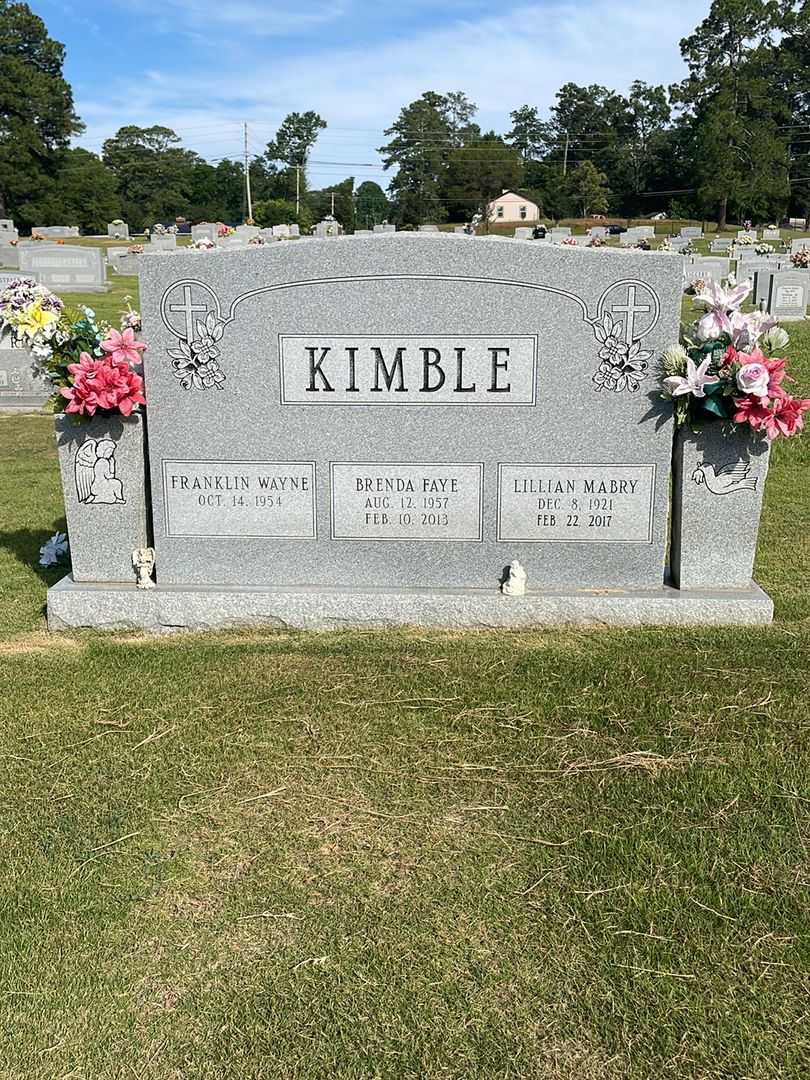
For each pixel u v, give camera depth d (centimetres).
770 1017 120
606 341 231
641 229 2559
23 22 3634
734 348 231
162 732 191
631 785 169
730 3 3553
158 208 4331
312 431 240
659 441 237
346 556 247
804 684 205
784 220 3688
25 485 398
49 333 244
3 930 136
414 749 183
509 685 207
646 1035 118
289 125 4956
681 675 210
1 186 3419
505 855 152
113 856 153
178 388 239
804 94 3775
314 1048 117
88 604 243
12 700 205
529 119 5066
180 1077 114
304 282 232
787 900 140
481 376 234
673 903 140
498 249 227
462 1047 117
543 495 241
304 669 218
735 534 240
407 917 138
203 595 242
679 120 4259
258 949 133
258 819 162
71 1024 121
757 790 167
